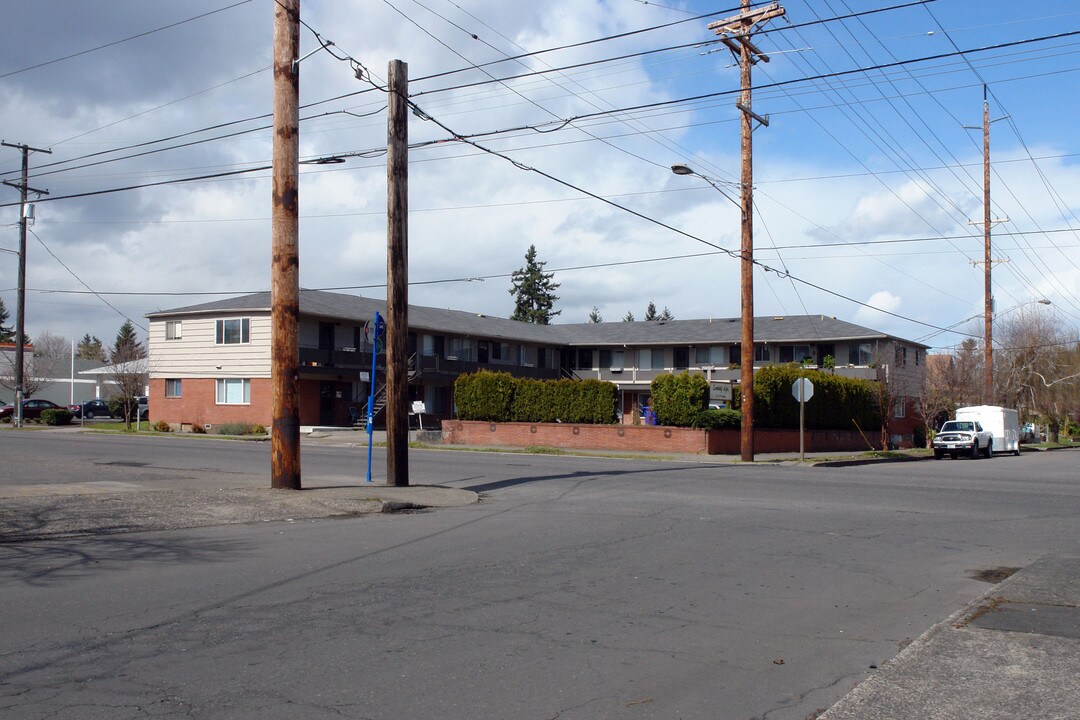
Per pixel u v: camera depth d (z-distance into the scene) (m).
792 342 56.06
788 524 14.09
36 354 76.44
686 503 16.84
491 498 17.64
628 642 7.04
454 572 9.66
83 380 76.50
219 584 8.85
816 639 7.31
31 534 11.64
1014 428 50.59
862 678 6.30
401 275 18.23
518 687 5.90
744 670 6.42
